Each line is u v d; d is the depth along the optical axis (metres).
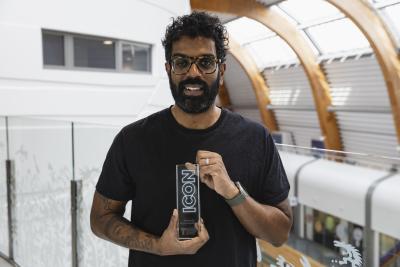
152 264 1.44
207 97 1.36
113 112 5.98
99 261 2.88
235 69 19.12
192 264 1.40
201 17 1.37
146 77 6.32
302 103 16.06
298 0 11.73
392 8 10.27
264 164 1.46
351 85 13.17
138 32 6.16
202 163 1.31
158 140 1.44
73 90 5.59
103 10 5.79
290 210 1.54
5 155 3.77
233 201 1.32
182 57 1.35
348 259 1.82
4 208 3.81
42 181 3.15
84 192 2.76
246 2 12.38
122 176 1.47
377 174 2.62
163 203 1.41
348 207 2.69
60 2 5.41
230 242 1.41
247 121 1.50
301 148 2.52
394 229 2.56
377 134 12.84
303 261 1.90
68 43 5.59
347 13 10.37
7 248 3.79
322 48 13.60
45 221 3.15
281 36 13.21
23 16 5.12
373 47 10.72
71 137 2.71
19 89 5.14
